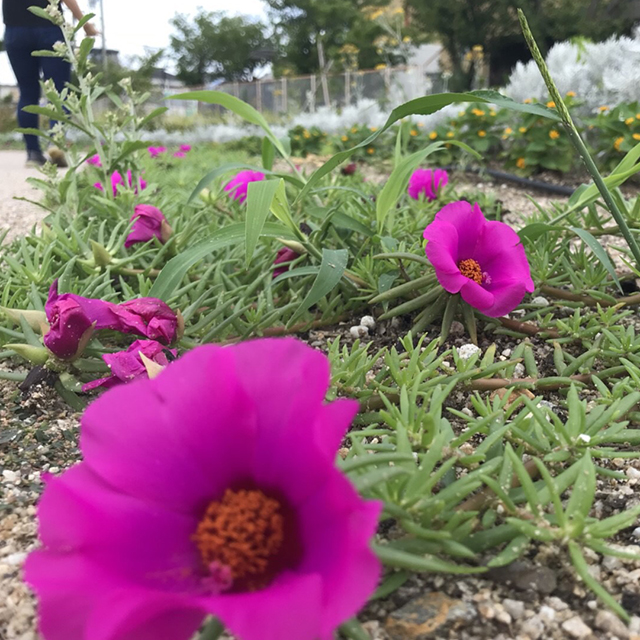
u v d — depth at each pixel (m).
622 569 0.16
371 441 0.22
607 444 0.21
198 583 0.12
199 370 0.13
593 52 1.06
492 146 1.06
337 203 0.34
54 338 0.22
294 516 0.12
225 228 0.30
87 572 0.11
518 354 0.27
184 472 0.13
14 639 0.15
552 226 0.32
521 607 0.15
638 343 0.26
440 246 0.26
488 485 0.16
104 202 0.42
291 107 2.94
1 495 0.20
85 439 0.13
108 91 0.46
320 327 0.33
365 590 0.10
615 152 0.84
